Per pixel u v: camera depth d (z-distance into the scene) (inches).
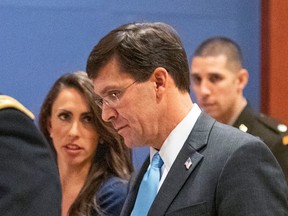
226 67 329.7
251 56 422.3
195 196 178.2
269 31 422.6
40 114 265.0
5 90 384.8
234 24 416.8
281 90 427.5
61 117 256.2
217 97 329.4
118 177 248.4
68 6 394.9
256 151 177.8
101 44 183.3
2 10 385.1
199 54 335.0
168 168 186.5
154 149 192.7
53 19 392.8
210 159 180.5
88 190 244.4
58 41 393.1
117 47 180.4
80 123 254.4
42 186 152.5
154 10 406.0
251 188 173.6
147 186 188.7
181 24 409.4
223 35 414.9
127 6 403.2
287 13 424.8
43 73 390.9
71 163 254.4
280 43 424.8
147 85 181.0
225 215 173.8
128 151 255.3
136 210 188.2
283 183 179.0
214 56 330.3
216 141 183.0
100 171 248.8
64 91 256.7
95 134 252.7
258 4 420.8
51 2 392.5
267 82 426.0
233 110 331.6
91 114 252.5
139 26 184.1
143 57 179.6
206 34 412.8
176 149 185.8
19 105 158.2
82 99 253.9
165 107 184.1
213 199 176.7
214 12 413.7
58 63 393.1
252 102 425.1
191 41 410.3
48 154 158.1
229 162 177.2
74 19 395.5
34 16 390.0
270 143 319.3
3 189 150.1
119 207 238.5
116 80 180.4
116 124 185.9
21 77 387.5
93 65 183.6
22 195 150.0
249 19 419.8
